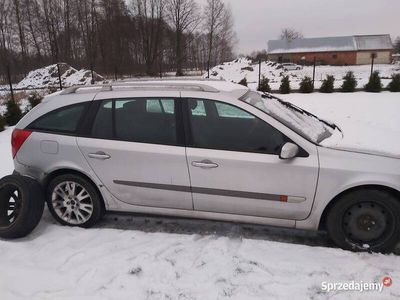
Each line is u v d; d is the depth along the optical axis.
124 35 49.53
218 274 3.37
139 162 4.02
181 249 3.80
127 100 4.15
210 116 3.91
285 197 3.71
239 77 33.69
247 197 3.80
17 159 4.43
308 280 3.26
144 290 3.20
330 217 3.71
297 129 3.77
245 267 3.46
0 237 4.13
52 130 4.32
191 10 66.81
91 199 4.28
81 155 4.18
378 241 3.65
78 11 52.75
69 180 4.29
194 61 56.00
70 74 28.45
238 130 3.82
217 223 4.42
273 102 4.44
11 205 4.48
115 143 4.09
